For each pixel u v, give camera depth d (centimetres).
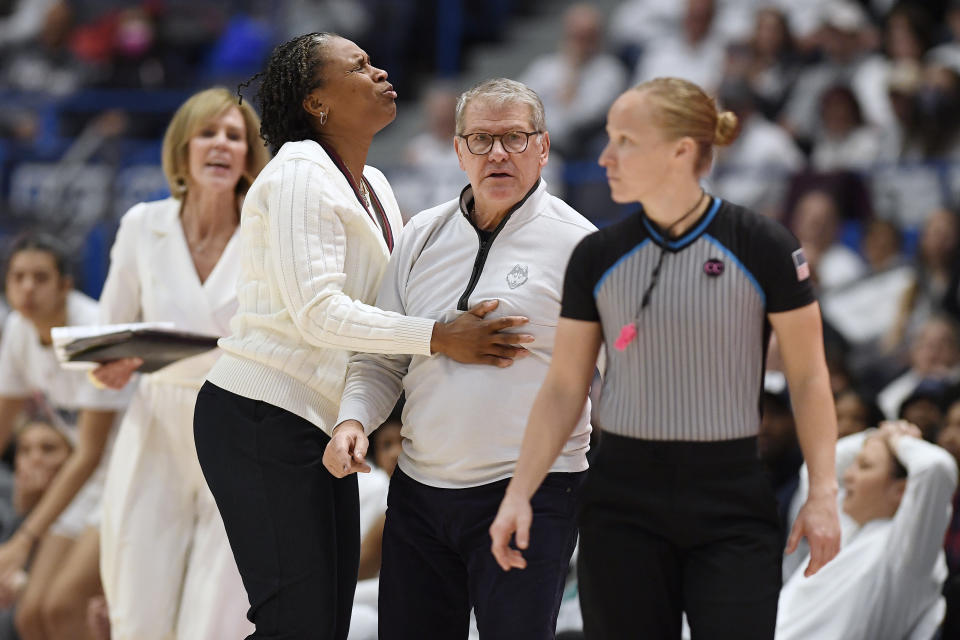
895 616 1438
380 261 1170
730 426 931
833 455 916
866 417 1709
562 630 1548
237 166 1366
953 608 1485
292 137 1187
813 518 897
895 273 2477
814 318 920
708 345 921
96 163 3288
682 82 924
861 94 3033
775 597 925
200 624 1283
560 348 968
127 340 1204
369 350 1088
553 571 1047
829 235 2558
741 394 933
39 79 3944
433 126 3422
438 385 1084
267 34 3803
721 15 3425
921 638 1441
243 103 1390
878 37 3173
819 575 1482
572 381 966
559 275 1084
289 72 1170
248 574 1132
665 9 3541
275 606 1120
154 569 1324
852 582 1452
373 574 1627
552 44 3888
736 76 3048
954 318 2380
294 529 1118
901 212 2644
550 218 1102
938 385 2059
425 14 3862
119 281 1398
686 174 920
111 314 1405
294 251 1098
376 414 1115
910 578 1436
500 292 1080
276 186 1116
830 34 3108
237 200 1402
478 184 1091
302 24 3762
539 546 1046
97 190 3222
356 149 1190
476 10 3962
